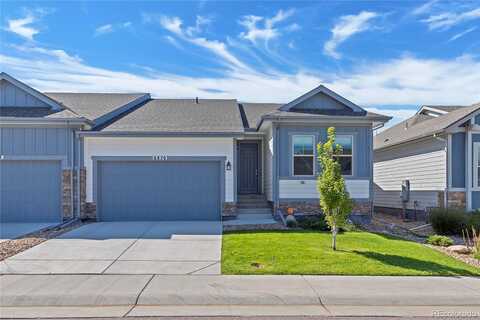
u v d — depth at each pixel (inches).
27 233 429.4
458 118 547.2
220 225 488.4
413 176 641.6
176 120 595.8
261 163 666.2
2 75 557.3
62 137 528.1
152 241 383.2
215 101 758.5
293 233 426.6
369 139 556.4
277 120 542.0
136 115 622.8
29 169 526.0
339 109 575.2
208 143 548.4
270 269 279.7
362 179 552.7
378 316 201.5
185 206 545.0
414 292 236.2
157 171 544.7
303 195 548.7
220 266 290.4
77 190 526.3
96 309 211.0
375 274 272.1
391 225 529.0
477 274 277.0
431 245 395.9
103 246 359.9
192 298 225.0
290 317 199.3
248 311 208.2
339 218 343.3
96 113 598.2
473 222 444.5
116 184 540.4
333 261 301.0
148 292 232.1
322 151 357.7
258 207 583.8
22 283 249.1
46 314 203.2
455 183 546.9
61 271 276.7
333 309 212.5
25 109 550.6
